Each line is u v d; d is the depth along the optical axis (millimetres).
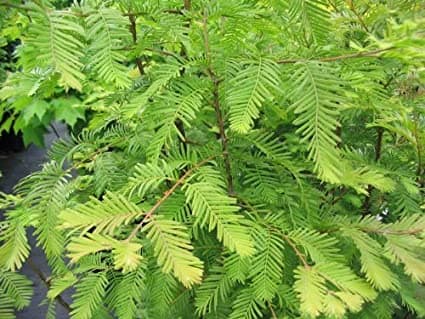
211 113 363
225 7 273
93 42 256
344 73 288
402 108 323
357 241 313
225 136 333
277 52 317
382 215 435
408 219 323
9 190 1229
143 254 336
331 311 248
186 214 323
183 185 299
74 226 245
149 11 291
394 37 227
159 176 288
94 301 337
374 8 354
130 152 380
